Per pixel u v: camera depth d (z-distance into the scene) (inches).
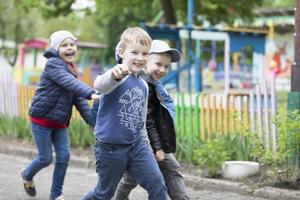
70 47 274.5
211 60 1228.5
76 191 336.8
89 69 1309.1
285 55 1283.2
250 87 1063.0
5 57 1647.4
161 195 213.0
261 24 1283.2
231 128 405.7
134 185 241.1
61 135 290.0
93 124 278.8
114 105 207.5
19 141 506.0
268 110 381.4
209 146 354.9
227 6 857.5
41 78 281.7
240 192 327.3
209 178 349.1
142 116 214.1
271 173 332.5
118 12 914.7
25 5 860.0
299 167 336.2
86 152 442.9
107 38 1647.4
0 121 548.7
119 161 211.3
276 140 362.0
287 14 1290.6
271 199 313.7
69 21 1987.0
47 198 313.7
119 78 195.0
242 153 368.8
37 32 1847.9
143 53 205.9
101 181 216.2
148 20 1535.4
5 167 415.8
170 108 231.1
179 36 850.1
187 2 888.3
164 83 839.1
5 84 583.8
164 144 229.0
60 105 281.0
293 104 354.3
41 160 288.0
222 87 1200.2
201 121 425.4
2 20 1562.5
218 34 967.6
